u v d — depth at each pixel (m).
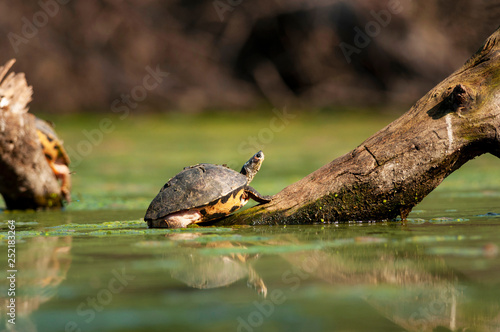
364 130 27.27
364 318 4.27
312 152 22.11
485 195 13.24
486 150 8.52
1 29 32.03
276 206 8.77
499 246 6.49
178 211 8.39
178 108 33.94
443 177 8.59
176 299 4.81
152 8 34.81
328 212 8.67
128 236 8.00
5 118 11.39
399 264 5.77
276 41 35.38
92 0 33.41
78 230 8.79
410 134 8.50
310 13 33.91
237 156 21.33
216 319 4.28
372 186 8.52
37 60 32.53
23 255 6.68
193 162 20.20
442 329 4.09
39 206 12.44
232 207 8.55
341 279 5.30
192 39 35.16
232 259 6.17
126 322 4.25
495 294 4.80
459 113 8.38
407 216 9.11
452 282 5.12
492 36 8.84
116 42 33.88
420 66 32.38
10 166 11.77
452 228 7.97
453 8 31.09
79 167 20.22
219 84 35.19
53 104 32.88
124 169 19.56
